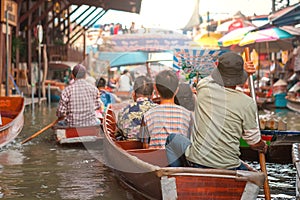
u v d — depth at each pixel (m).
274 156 6.94
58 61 23.70
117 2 20.50
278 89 18.47
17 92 17.05
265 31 16.17
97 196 5.20
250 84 5.12
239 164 4.34
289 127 11.73
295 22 13.31
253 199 4.09
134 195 5.18
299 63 17.19
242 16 24.28
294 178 6.07
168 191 4.02
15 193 5.32
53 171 6.39
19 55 21.16
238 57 4.17
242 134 4.25
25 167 6.62
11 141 8.75
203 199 4.06
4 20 16.70
